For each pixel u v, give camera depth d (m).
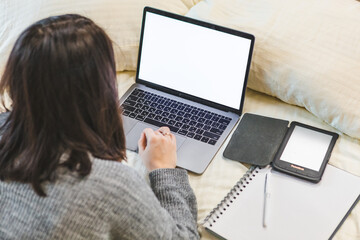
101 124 0.69
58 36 0.63
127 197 0.69
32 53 0.62
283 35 1.19
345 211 0.95
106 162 0.69
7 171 0.68
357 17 1.20
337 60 1.13
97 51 0.65
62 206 0.66
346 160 1.05
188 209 0.90
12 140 0.68
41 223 0.66
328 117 1.12
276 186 1.00
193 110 1.18
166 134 1.06
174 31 1.18
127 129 1.15
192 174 1.05
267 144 1.08
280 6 1.24
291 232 0.92
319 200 0.97
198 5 1.34
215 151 1.09
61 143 0.66
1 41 1.36
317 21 1.20
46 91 0.63
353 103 1.08
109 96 0.69
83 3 1.34
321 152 1.05
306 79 1.13
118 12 1.32
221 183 1.03
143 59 1.24
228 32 1.12
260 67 1.19
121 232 0.71
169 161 1.01
